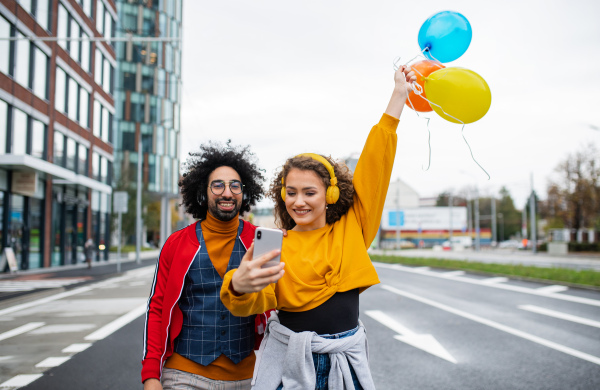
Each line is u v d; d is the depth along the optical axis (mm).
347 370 1858
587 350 5926
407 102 2455
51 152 22297
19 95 19188
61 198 24188
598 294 11320
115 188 40062
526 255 39625
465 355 5750
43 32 21344
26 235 20250
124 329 7477
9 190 18797
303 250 1989
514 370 5059
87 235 28594
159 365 2156
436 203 99750
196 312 2254
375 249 55438
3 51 17953
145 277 18312
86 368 5211
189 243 2332
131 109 48156
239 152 2631
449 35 2424
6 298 10398
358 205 2154
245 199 2709
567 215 44562
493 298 10992
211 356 2215
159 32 49812
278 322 1985
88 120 28000
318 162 2029
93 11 28516
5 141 18312
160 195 52031
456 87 2215
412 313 9000
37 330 7414
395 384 4590
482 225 88812
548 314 8641
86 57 27391
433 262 23406
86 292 12750
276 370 1908
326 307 1903
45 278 16438
